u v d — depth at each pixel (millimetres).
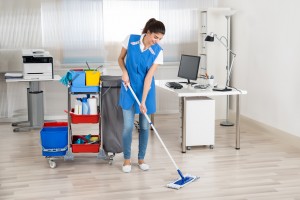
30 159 5027
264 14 6184
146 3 7293
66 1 6992
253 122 6570
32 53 6234
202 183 4176
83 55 7152
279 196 3848
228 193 3920
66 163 4848
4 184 4203
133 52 4277
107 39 7238
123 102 4379
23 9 6844
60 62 7090
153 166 4703
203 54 7133
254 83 6527
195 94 5113
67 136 4750
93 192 3975
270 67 6090
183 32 7469
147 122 4480
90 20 7105
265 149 5371
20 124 6844
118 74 7316
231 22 7121
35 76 6223
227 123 6754
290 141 5645
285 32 5703
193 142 5332
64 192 3980
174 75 7551
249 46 6621
